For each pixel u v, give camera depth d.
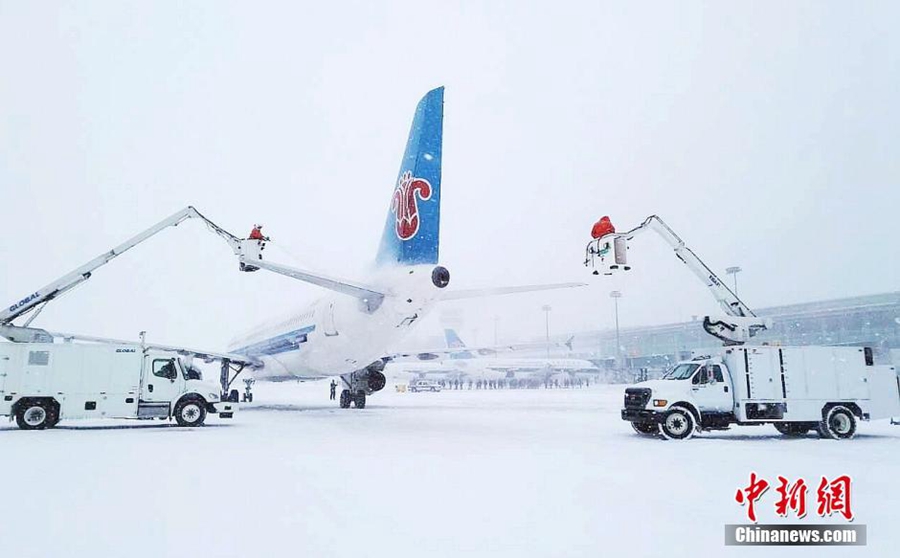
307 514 6.32
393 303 17.73
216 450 11.59
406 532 5.62
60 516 6.20
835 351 15.73
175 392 17.28
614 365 82.69
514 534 5.58
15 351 16.34
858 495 7.67
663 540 5.45
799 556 5.11
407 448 11.95
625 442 13.48
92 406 16.61
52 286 19.64
